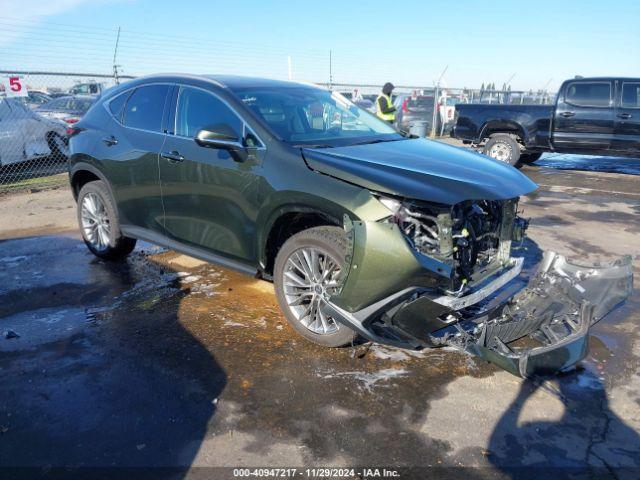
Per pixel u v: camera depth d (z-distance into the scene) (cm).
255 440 261
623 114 1010
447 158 368
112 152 466
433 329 297
